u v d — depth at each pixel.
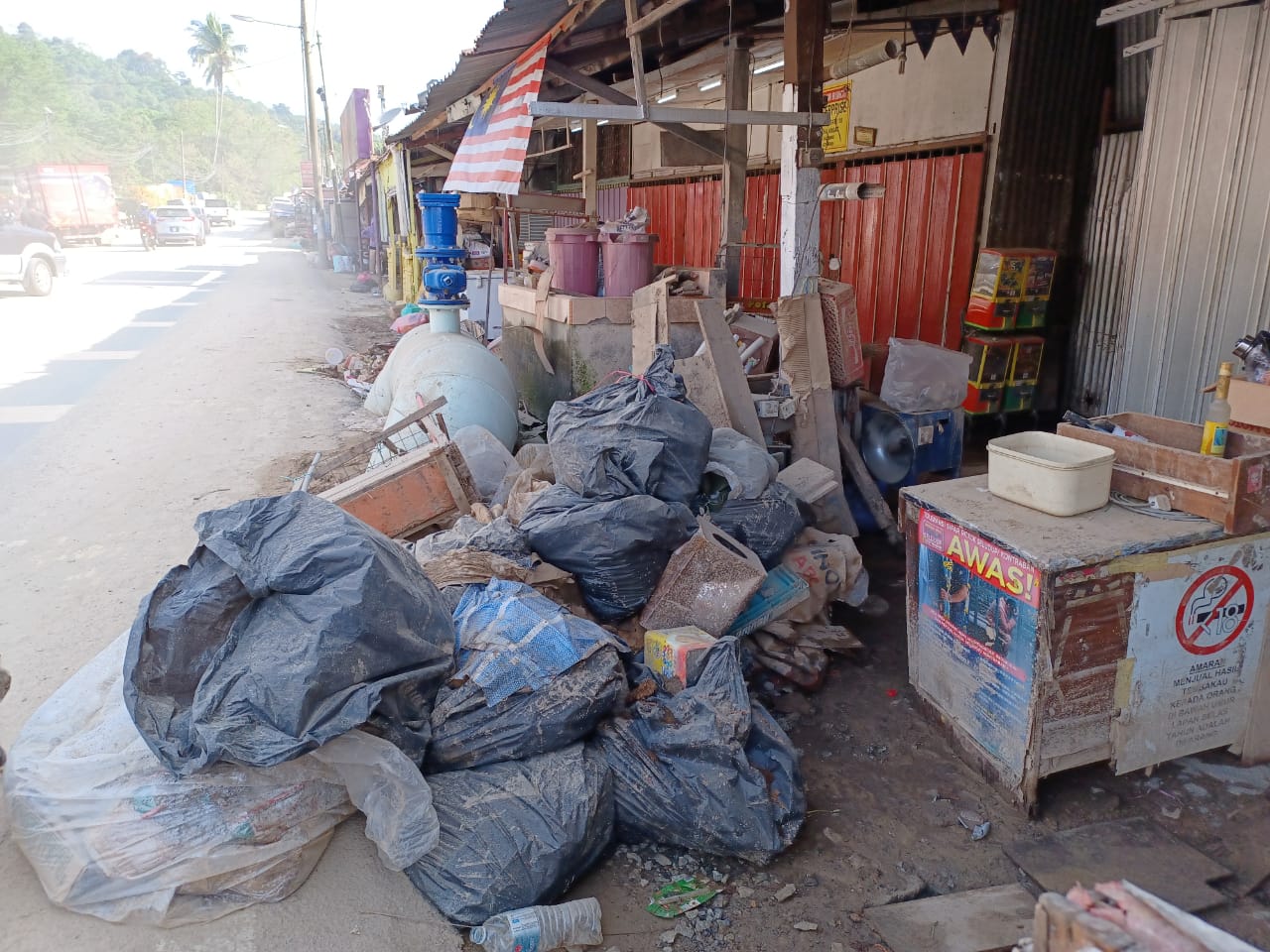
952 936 2.38
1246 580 2.78
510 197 10.49
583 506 3.50
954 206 7.15
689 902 2.52
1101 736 2.80
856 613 4.31
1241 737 3.02
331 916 2.34
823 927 2.45
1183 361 5.18
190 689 2.43
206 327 13.15
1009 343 6.79
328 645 2.30
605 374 6.27
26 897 2.34
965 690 3.04
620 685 2.87
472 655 2.76
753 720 2.90
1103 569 2.58
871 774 3.11
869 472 5.37
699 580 3.35
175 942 2.24
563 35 5.44
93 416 7.59
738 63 6.17
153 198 56.41
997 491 3.04
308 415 7.70
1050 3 6.42
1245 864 2.63
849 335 5.10
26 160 50.62
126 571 4.50
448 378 5.92
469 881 2.35
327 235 30.83
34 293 17.12
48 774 2.40
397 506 4.05
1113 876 2.58
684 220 11.46
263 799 2.36
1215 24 4.77
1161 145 5.15
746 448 4.13
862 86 8.10
